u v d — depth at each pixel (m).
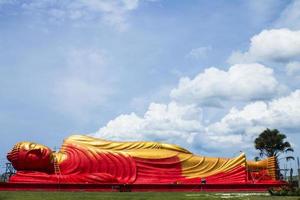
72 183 49.78
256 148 76.94
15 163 51.62
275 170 55.75
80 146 54.00
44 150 52.06
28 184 49.09
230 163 55.25
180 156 55.00
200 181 53.31
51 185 49.31
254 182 52.94
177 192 47.25
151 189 50.44
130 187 50.25
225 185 51.12
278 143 75.44
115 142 55.47
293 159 66.19
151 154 54.44
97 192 46.12
